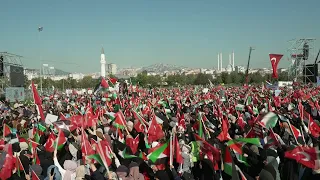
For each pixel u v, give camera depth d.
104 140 11.71
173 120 18.95
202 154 11.34
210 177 11.08
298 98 31.33
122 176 9.96
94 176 9.94
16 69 60.12
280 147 12.27
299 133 14.08
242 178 9.13
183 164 11.73
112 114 21.97
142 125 16.09
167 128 17.80
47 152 12.73
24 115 28.70
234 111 24.64
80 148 12.70
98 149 9.97
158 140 14.45
